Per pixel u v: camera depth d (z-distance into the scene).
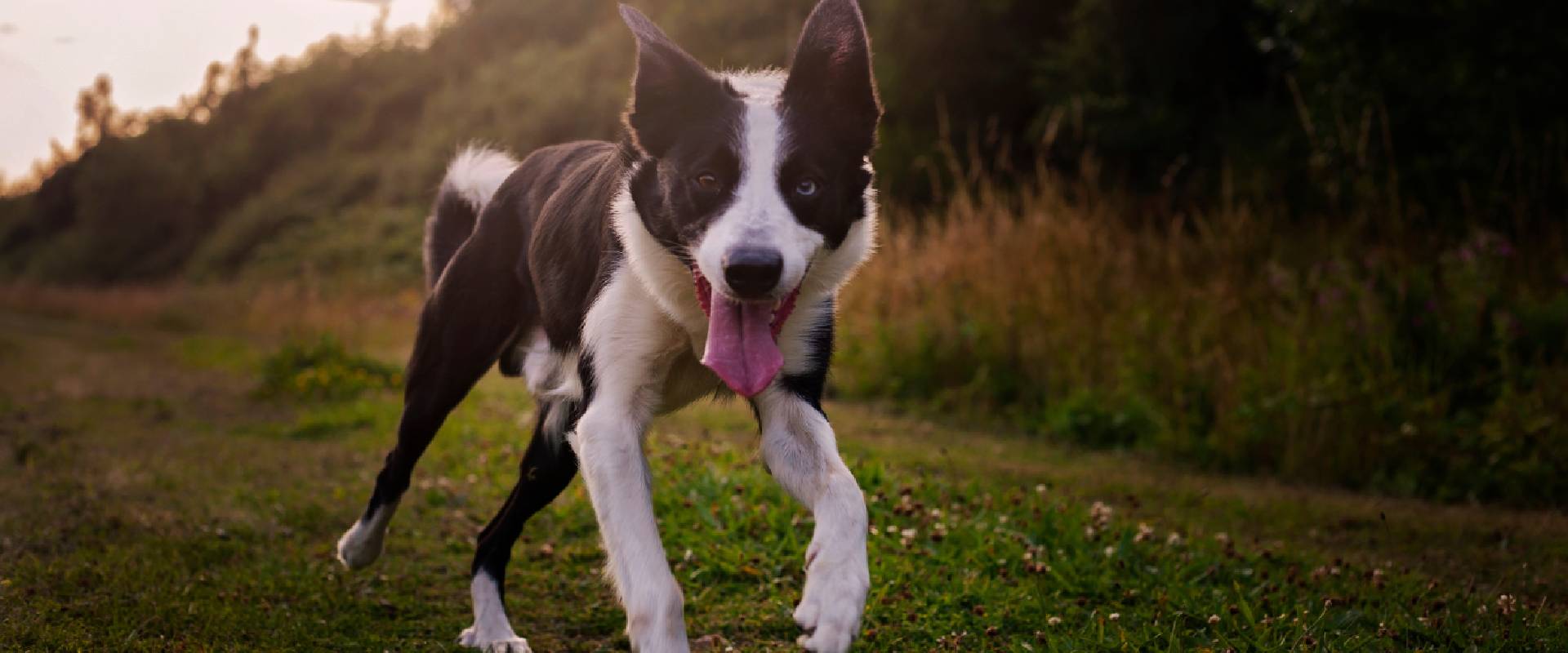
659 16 19.25
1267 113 11.69
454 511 4.85
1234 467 6.33
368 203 23.64
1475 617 3.47
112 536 4.38
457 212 4.05
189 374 10.92
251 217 26.56
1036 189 12.52
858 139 2.94
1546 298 6.79
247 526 4.58
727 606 3.64
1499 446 5.78
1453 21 8.60
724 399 3.32
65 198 39.00
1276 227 9.02
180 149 34.69
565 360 3.32
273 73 33.91
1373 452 5.98
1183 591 3.65
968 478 5.50
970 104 13.80
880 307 8.78
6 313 25.02
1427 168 8.52
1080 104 11.10
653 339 2.97
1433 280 7.02
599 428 2.90
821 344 3.03
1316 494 5.72
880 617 3.50
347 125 28.48
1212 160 11.87
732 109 2.84
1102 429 6.93
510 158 4.09
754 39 16.42
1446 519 5.10
